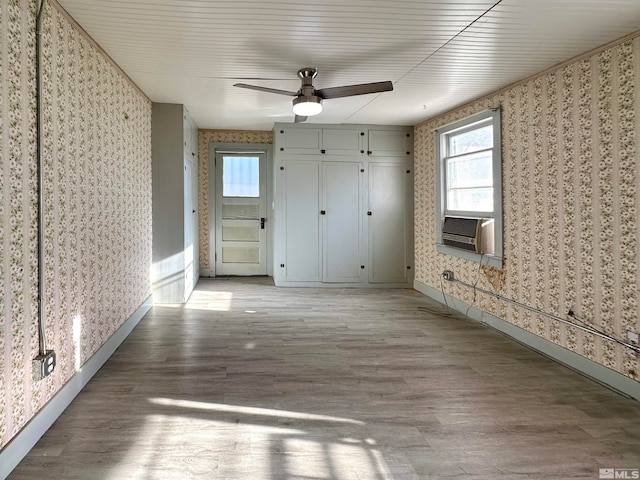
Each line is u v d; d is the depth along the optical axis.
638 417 2.61
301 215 6.65
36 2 2.32
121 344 3.91
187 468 2.05
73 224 2.82
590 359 3.27
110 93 3.64
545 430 2.45
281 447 2.25
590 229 3.26
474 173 5.05
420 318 4.96
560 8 2.65
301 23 2.94
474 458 2.16
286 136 6.59
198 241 7.44
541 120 3.82
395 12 2.77
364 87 3.71
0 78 1.95
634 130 2.88
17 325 2.09
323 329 4.47
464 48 3.36
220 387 3.00
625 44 2.98
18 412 2.10
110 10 2.71
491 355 3.73
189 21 2.89
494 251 4.54
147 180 5.13
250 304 5.57
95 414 2.58
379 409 2.69
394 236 6.76
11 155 2.04
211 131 7.38
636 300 2.87
